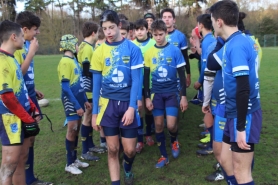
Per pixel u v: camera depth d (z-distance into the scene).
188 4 40.88
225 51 2.29
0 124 2.55
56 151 4.51
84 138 4.14
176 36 4.80
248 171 2.35
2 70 2.44
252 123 2.27
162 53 3.85
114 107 2.98
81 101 3.74
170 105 3.85
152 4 41.31
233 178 2.62
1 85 2.41
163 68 3.82
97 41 4.50
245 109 2.12
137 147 4.34
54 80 12.74
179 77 3.90
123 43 2.99
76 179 3.58
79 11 45.56
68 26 41.78
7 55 2.54
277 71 12.31
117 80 2.97
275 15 38.66
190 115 6.24
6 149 2.57
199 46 4.71
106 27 2.93
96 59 3.04
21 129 2.59
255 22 38.69
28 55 2.91
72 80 3.61
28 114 2.59
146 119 4.57
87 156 4.13
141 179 3.52
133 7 41.72
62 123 6.05
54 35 39.31
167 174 3.61
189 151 4.31
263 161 3.79
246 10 38.22
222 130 2.87
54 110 7.24
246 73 2.11
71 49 3.55
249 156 2.31
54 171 3.81
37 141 5.00
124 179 3.38
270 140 4.50
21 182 2.95
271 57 19.00
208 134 4.56
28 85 3.16
